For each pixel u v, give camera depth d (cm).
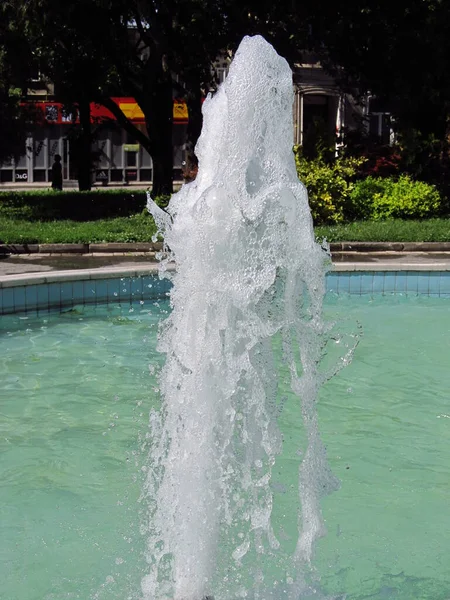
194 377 334
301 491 334
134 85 1750
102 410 582
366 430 546
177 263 338
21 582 351
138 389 630
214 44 1559
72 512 418
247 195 326
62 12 1481
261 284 327
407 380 659
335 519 412
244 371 338
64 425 550
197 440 333
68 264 1041
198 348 334
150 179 3244
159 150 1758
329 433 539
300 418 564
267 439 339
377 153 1639
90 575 355
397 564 369
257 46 336
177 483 336
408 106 1653
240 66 333
